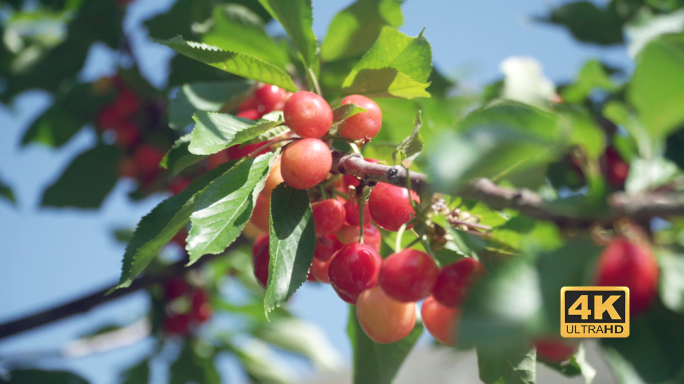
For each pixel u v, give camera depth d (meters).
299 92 0.56
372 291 0.56
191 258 0.53
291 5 0.61
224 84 0.67
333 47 0.65
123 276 0.58
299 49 0.62
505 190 0.48
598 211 0.47
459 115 0.75
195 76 0.77
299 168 0.55
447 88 0.76
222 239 0.54
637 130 0.52
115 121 0.87
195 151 0.55
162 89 0.86
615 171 0.72
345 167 0.56
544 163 0.51
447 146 0.46
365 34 0.65
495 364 0.56
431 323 0.55
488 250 0.54
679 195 0.47
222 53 0.58
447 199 0.55
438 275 0.53
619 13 0.83
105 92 0.88
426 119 0.66
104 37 0.88
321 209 0.57
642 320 0.47
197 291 0.99
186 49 0.57
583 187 0.76
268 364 1.07
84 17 0.87
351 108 0.56
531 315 0.45
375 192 0.56
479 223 0.55
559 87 0.86
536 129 0.47
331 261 0.57
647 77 0.46
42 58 0.90
